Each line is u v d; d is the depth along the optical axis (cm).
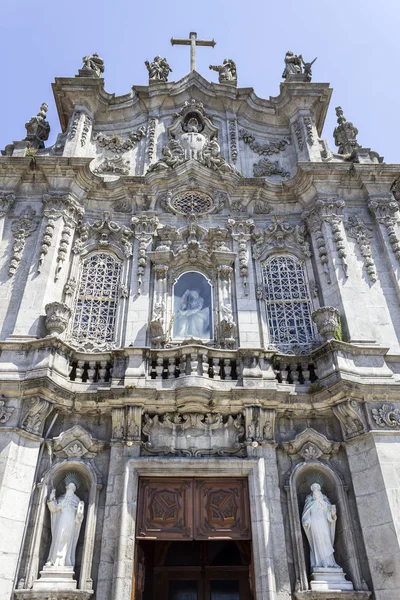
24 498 995
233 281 1365
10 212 1412
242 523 1034
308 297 1362
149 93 1742
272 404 1122
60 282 1305
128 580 935
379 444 1052
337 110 1786
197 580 1178
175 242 1435
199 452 1087
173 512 1042
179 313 1331
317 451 1102
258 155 1683
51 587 923
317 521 1020
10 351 1148
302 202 1516
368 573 968
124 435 1087
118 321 1288
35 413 1066
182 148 1617
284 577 963
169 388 1107
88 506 1026
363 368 1159
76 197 1457
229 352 1178
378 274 1359
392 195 1494
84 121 1655
